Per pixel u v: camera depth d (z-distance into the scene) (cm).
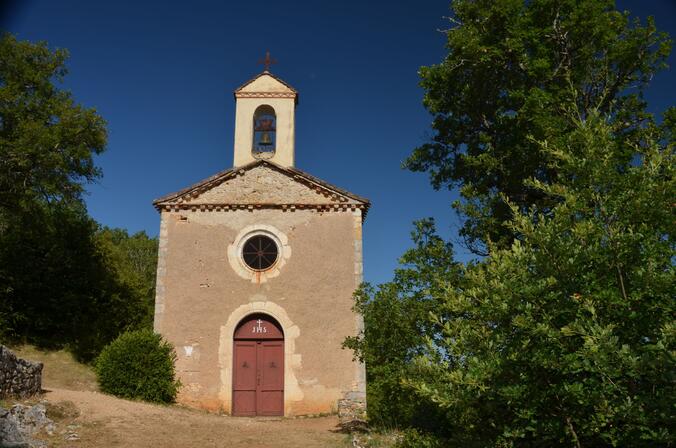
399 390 1142
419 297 1120
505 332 578
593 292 544
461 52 1647
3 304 1991
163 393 1502
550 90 1527
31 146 1966
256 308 1614
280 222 1692
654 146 611
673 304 510
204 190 1716
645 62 1562
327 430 1281
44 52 2198
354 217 1702
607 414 491
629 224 563
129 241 3938
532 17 1586
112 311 2289
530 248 603
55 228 2259
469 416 620
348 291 1627
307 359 1570
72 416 1130
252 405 1555
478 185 1714
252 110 1883
